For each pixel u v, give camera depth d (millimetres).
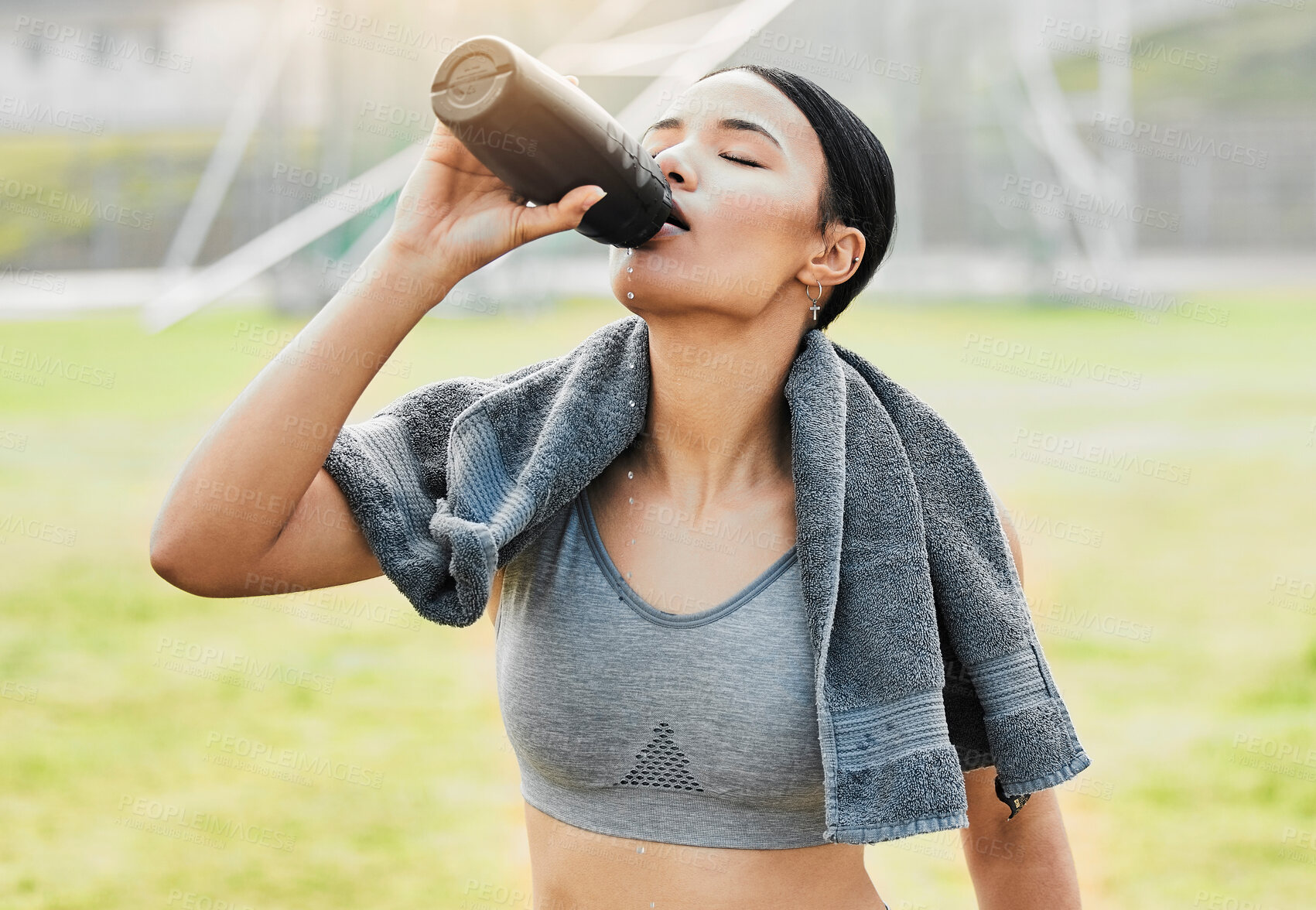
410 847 2756
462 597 1038
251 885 2572
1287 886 2615
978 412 8500
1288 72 30172
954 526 1162
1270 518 5738
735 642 1077
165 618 4395
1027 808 1266
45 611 4410
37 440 7449
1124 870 2697
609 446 1107
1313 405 8625
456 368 10023
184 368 10812
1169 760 3248
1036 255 16969
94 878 2580
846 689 1078
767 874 1095
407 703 3637
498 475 1099
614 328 1160
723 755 1068
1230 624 4305
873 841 1044
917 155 19016
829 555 1072
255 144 18578
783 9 13539
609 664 1083
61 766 3137
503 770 3182
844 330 13539
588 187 965
